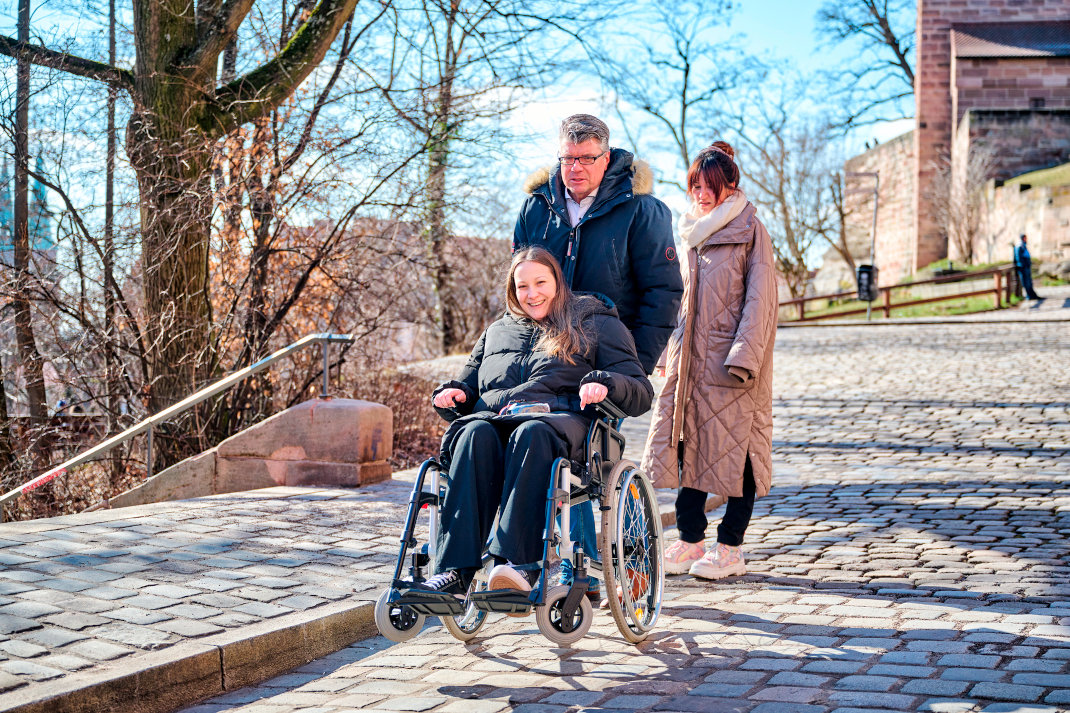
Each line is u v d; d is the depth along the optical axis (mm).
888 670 3400
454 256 12438
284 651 3916
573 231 4539
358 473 7449
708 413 4992
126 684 3316
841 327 24562
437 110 9312
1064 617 3979
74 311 9047
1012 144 35906
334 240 9531
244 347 9539
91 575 4586
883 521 6297
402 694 3484
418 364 16203
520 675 3633
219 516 6145
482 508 3627
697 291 5070
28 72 8750
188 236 9125
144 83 9195
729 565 5066
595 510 6457
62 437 9594
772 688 3293
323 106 9281
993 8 39219
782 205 39844
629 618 3984
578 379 4016
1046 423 10188
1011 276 27703
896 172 43281
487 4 9992
